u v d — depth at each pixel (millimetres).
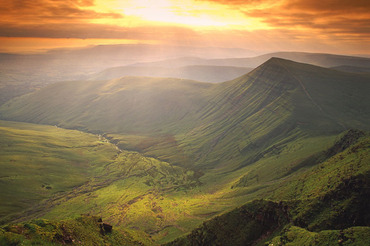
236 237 99500
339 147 190125
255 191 193500
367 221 81000
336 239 66062
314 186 117125
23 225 56438
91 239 70750
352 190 91562
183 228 171000
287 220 95812
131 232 103750
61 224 66500
